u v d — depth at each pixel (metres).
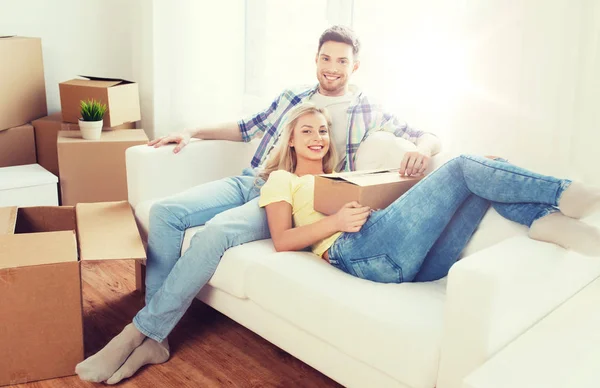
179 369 1.99
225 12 3.17
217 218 2.02
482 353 1.32
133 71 3.80
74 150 3.07
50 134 3.35
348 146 2.32
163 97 3.57
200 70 3.35
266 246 2.01
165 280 2.00
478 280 1.30
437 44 2.24
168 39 3.44
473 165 1.66
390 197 1.85
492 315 1.30
